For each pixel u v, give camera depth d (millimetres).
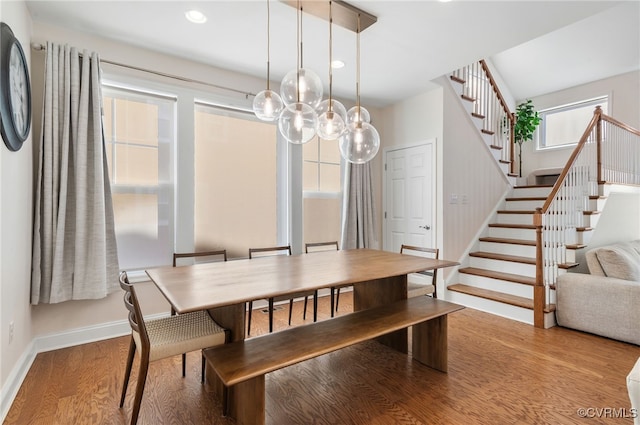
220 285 1780
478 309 3617
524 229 4207
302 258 2676
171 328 1866
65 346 2623
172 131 3211
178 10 2377
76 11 2387
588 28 4727
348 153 2457
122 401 1843
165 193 3186
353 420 1748
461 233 4227
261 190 3809
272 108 2279
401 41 2814
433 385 2090
